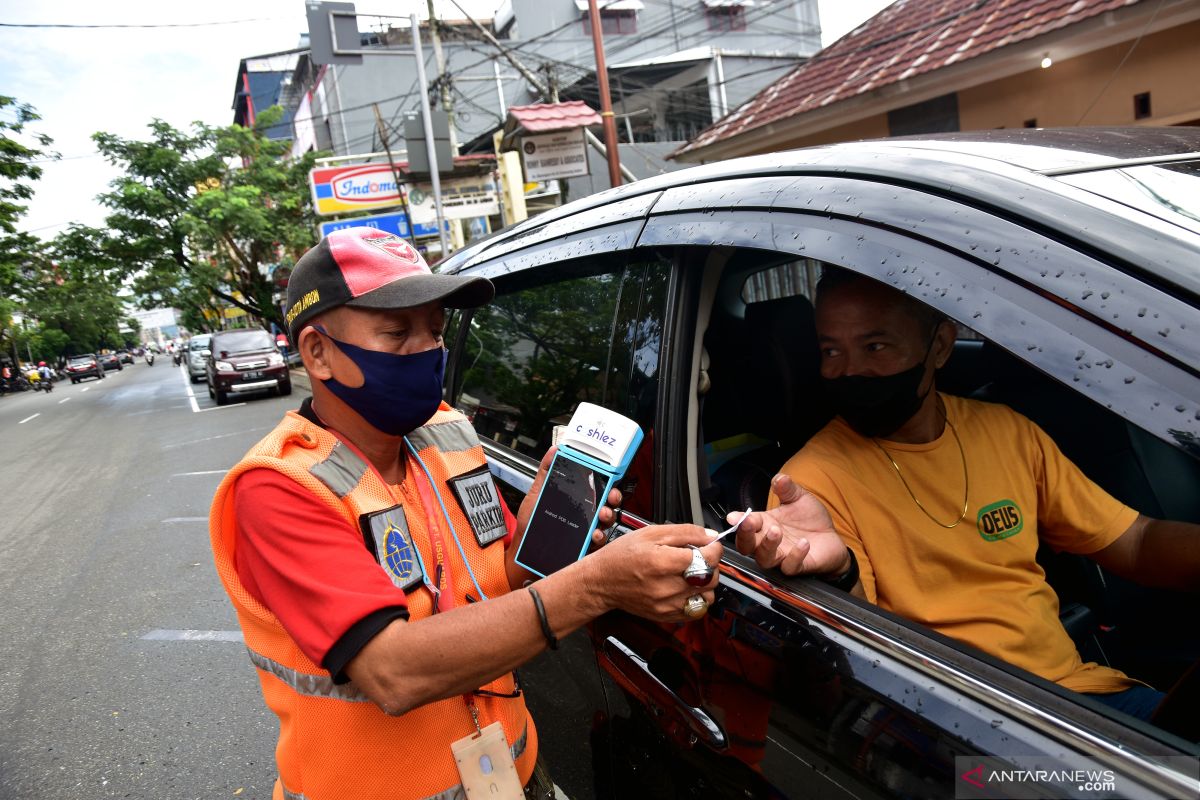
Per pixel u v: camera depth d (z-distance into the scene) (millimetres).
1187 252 798
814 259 1038
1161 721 1071
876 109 7477
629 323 1415
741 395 1668
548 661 1572
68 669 3725
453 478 1169
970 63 6285
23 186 18578
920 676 866
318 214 16641
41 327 51344
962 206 939
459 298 1110
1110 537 1445
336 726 1025
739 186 1244
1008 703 791
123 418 16078
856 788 881
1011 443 1440
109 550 5754
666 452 1297
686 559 867
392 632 897
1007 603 1296
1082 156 1084
